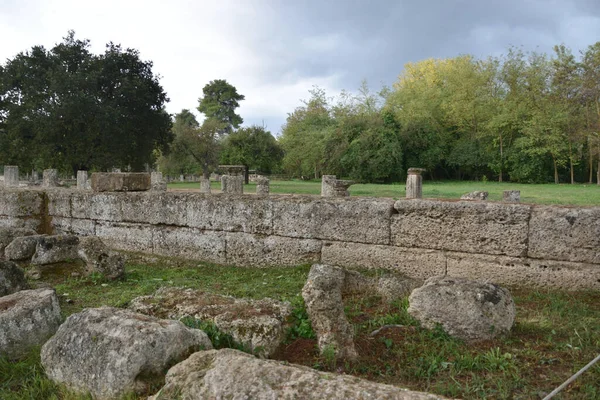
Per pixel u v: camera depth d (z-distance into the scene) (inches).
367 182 1519.4
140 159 1605.6
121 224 324.5
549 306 179.3
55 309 158.4
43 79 1363.2
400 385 118.3
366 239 244.2
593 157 1499.8
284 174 2138.3
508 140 1590.8
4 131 1450.5
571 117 1400.1
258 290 214.5
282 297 196.1
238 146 1676.9
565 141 1448.1
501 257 213.0
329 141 1566.2
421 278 229.8
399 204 235.1
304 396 88.7
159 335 118.4
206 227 290.7
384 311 172.6
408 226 233.5
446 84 1844.2
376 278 195.5
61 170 1563.7
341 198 258.7
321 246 256.4
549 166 1546.5
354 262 246.8
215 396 92.3
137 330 119.2
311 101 1899.6
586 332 146.0
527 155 1473.9
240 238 279.1
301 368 101.5
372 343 143.2
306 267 253.3
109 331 121.0
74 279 240.8
